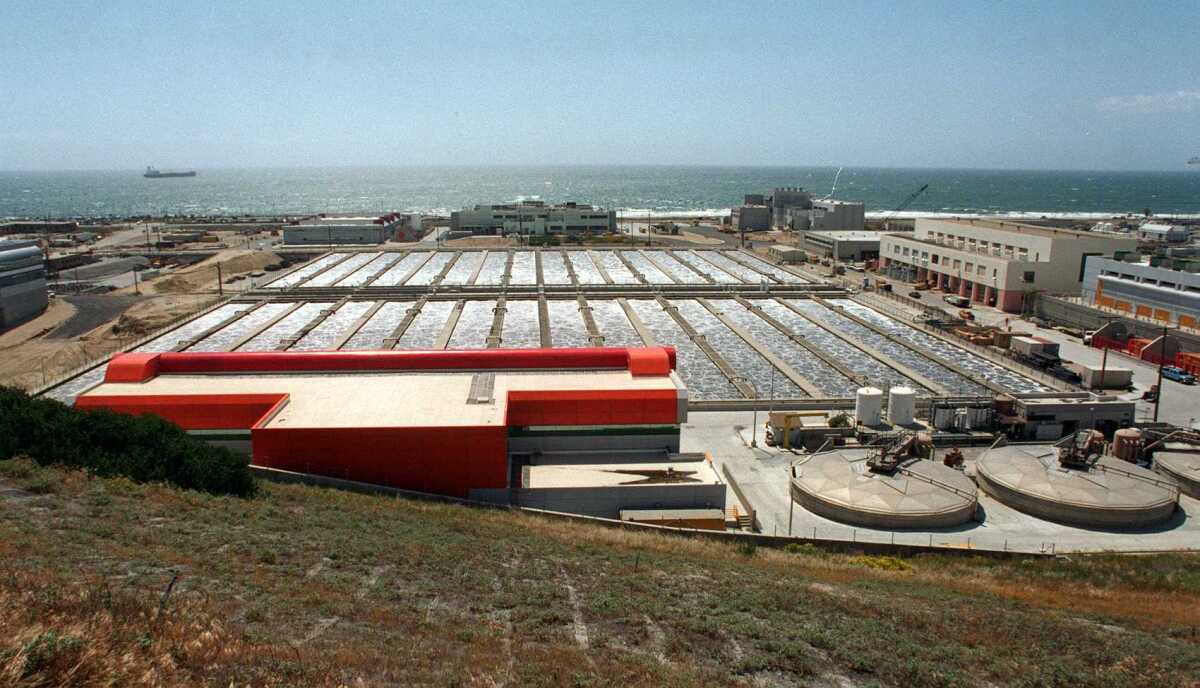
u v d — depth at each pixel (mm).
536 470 47875
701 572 32344
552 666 19984
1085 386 76875
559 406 49750
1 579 19750
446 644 21109
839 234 176625
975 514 49219
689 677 20312
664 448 50844
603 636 23125
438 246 170875
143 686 15453
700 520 44312
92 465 35875
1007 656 24625
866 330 91938
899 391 61844
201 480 36719
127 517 29594
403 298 106875
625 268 135000
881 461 51375
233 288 142125
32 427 36656
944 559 41281
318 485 42312
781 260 159625
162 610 19047
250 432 46406
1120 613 31672
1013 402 61781
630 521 43906
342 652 19156
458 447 44375
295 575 25891
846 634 25016
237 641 18562
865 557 40875
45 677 14930
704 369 76188
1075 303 103312
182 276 148500
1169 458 55375
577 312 98812
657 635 23750
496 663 19922
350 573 26891
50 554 23516
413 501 41906
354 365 54375
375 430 44094
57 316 119812
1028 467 52156
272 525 31844
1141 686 22859
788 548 41719
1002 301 115188
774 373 75000
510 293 109500
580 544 35906
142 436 38375
